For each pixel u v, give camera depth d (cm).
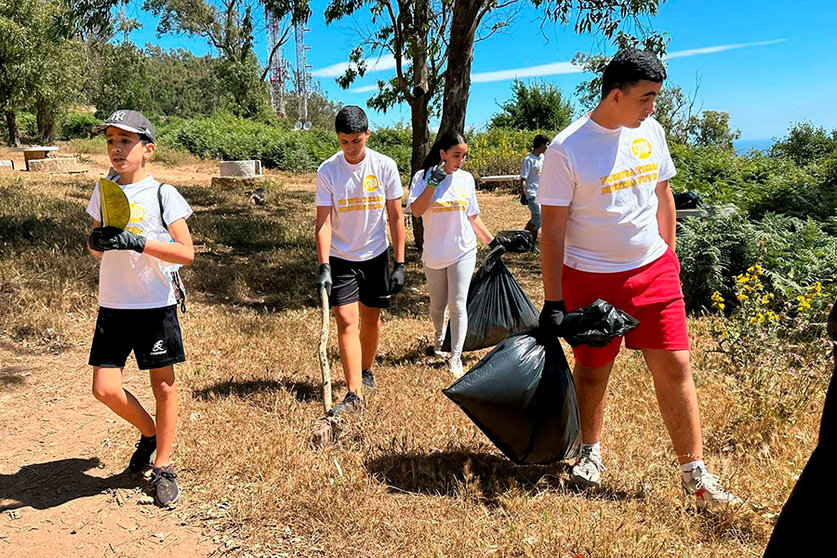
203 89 6272
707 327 588
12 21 2402
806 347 461
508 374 314
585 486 333
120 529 311
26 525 314
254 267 821
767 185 1295
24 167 2008
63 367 503
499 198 1834
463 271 495
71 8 941
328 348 551
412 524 300
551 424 318
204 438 384
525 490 331
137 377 495
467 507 314
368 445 373
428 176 491
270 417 415
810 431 380
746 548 279
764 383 416
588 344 301
